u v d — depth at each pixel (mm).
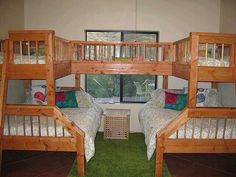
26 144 2869
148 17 4902
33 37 2709
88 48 4602
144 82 5031
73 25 4887
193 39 2721
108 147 3945
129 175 2943
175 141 2855
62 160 3406
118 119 4387
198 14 4906
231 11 4312
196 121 3297
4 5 4094
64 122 2846
